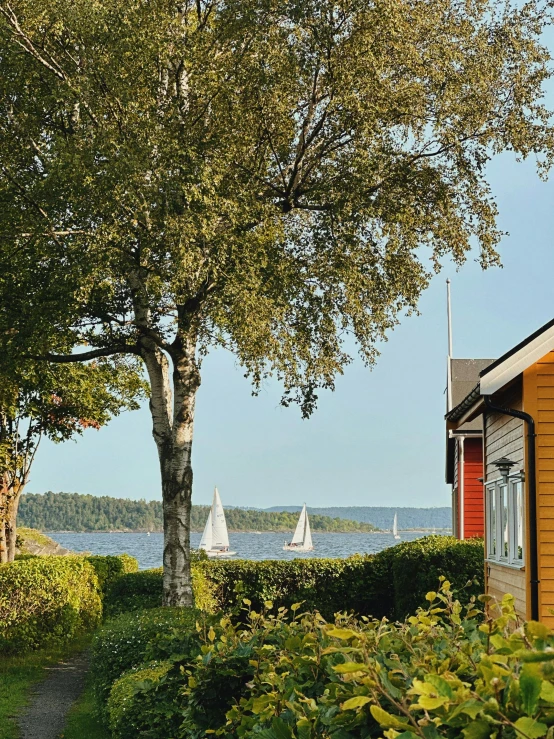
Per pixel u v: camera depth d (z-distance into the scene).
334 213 13.21
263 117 13.23
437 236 13.98
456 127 13.12
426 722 2.20
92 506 163.75
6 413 20.30
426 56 12.86
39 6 12.23
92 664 11.25
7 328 13.19
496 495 12.48
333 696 2.99
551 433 9.73
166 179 11.30
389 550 19.44
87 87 11.90
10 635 15.09
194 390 15.16
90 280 11.71
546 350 9.80
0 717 10.58
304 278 14.20
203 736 4.39
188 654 5.25
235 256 12.04
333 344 15.29
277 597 18.86
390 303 14.66
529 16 13.66
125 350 14.95
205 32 13.16
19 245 13.20
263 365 15.25
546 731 1.99
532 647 2.33
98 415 21.39
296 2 12.15
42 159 12.71
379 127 12.98
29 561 16.17
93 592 18.38
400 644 3.41
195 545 120.62
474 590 16.05
